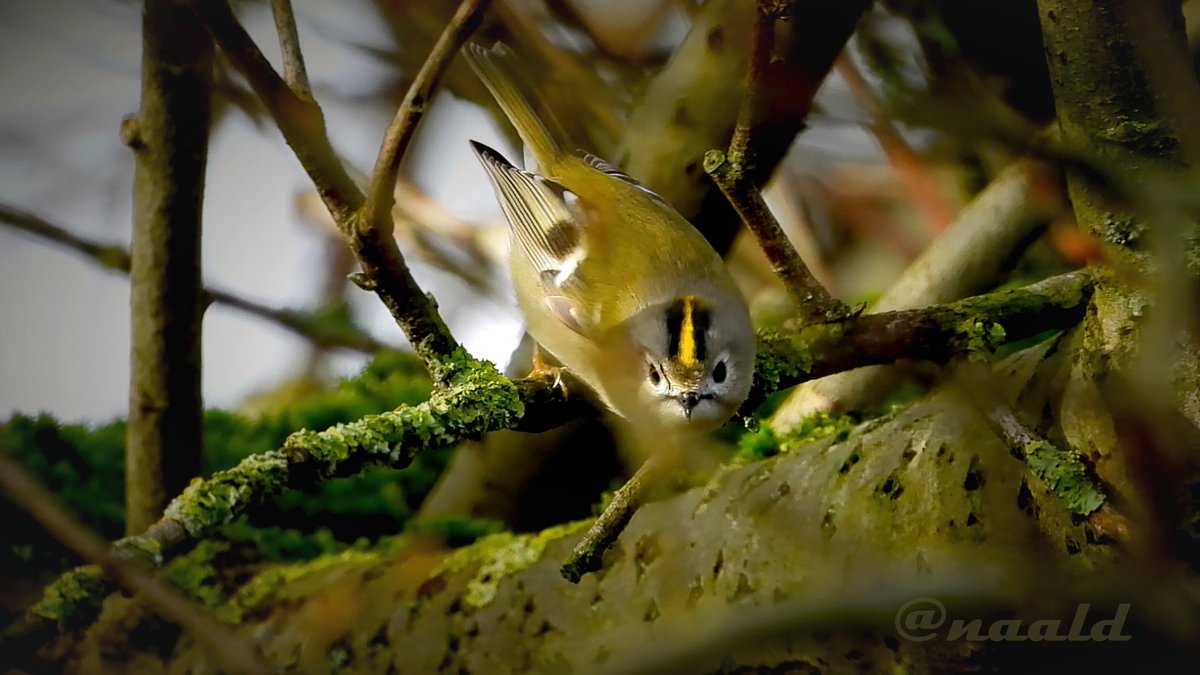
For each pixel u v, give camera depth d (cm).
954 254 314
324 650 306
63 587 300
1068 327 305
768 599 304
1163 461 301
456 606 306
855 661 302
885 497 304
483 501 315
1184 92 300
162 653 306
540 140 310
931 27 309
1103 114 300
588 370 307
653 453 308
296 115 301
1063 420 302
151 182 310
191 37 309
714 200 313
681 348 305
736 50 312
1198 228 300
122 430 316
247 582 308
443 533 311
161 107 309
